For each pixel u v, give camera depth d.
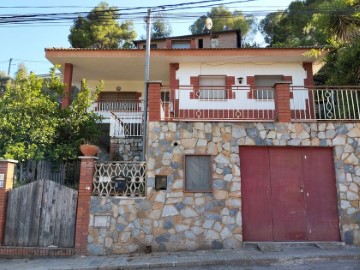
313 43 19.39
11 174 7.92
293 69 13.05
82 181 7.72
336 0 10.60
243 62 13.13
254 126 8.09
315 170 8.05
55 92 11.46
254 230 7.77
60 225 7.57
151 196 7.72
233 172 7.88
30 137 8.84
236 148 7.99
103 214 7.57
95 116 10.84
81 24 30.36
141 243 7.48
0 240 7.47
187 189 7.84
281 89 8.29
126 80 16.36
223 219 7.65
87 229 7.49
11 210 7.69
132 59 13.26
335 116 8.44
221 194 7.77
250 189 7.95
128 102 15.86
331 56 12.53
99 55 13.12
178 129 8.07
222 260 6.46
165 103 9.66
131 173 7.90
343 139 8.01
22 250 7.34
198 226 7.60
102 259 6.96
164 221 7.61
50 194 7.73
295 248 7.32
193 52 12.74
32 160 8.66
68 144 9.65
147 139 8.09
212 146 8.00
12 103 9.19
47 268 6.30
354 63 10.59
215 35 20.41
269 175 8.03
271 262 6.44
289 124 8.09
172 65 13.26
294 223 7.81
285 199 7.92
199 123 8.11
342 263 6.25
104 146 13.71
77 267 6.33
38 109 9.38
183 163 7.90
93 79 16.17
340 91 8.97
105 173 7.89
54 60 13.53
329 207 7.88
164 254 7.21
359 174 7.84
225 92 12.57
